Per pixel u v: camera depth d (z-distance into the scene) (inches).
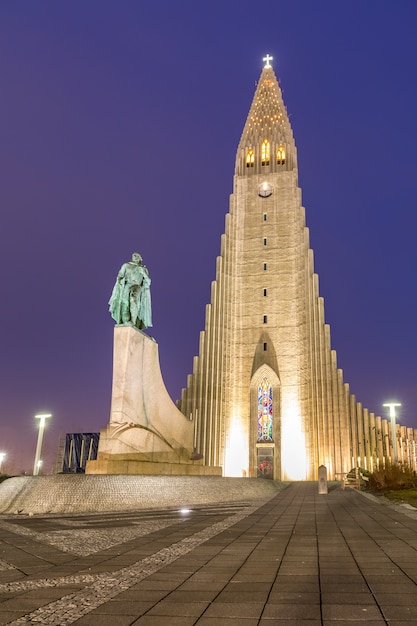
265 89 2883.9
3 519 706.2
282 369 2385.6
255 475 2289.6
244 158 2741.1
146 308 1193.4
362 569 341.7
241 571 337.4
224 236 2588.6
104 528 582.6
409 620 232.5
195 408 2331.4
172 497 944.9
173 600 268.1
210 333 2437.3
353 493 1274.6
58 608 253.0
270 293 2491.4
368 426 2255.2
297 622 231.5
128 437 1042.7
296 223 2541.8
